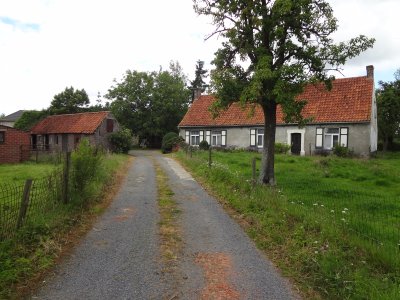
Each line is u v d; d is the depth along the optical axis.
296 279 5.57
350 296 4.84
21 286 5.14
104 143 39.16
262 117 32.53
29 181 6.86
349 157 25.92
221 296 5.04
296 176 15.71
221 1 12.92
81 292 5.08
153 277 5.62
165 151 40.59
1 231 6.08
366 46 12.01
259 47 12.65
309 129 29.30
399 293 4.60
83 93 55.97
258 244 7.16
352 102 28.59
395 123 42.34
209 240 7.43
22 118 51.97
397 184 13.84
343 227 7.23
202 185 14.20
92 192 10.42
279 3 11.47
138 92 51.75
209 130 36.00
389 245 6.31
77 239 7.32
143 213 9.60
